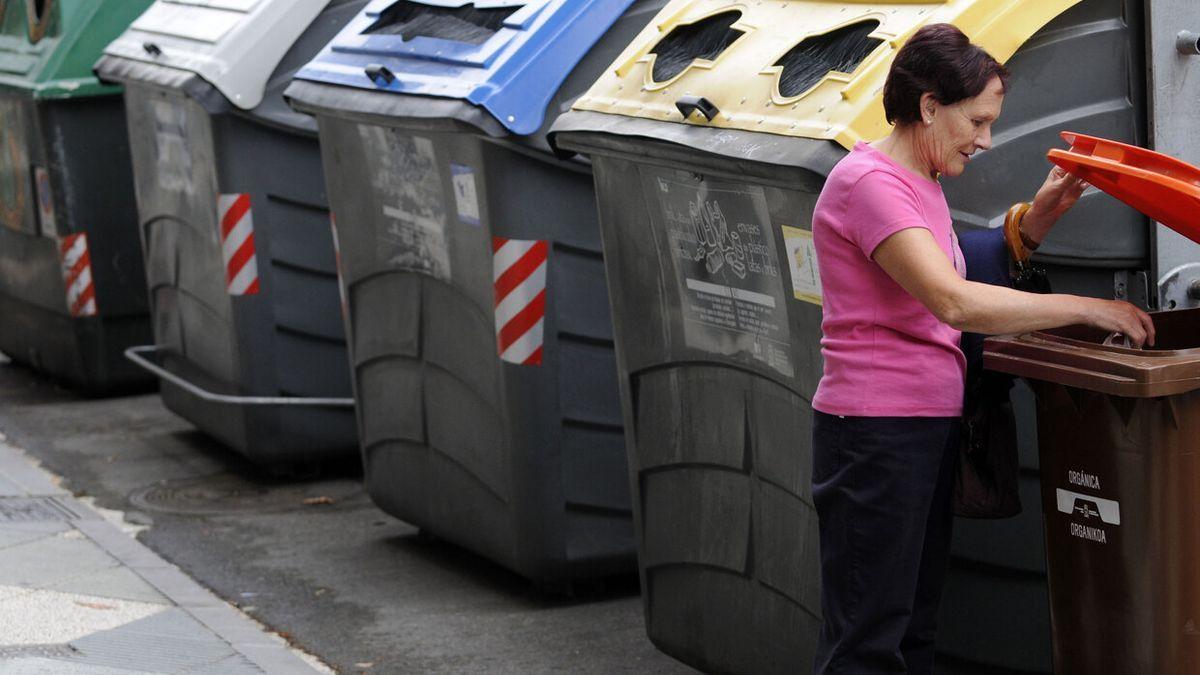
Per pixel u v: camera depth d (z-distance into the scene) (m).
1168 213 3.20
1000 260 3.39
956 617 3.79
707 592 4.21
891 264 3.10
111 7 8.54
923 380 3.18
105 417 8.70
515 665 4.82
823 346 3.28
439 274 5.36
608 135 4.06
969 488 3.30
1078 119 3.58
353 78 5.52
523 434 5.12
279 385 7.00
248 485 7.20
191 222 7.18
